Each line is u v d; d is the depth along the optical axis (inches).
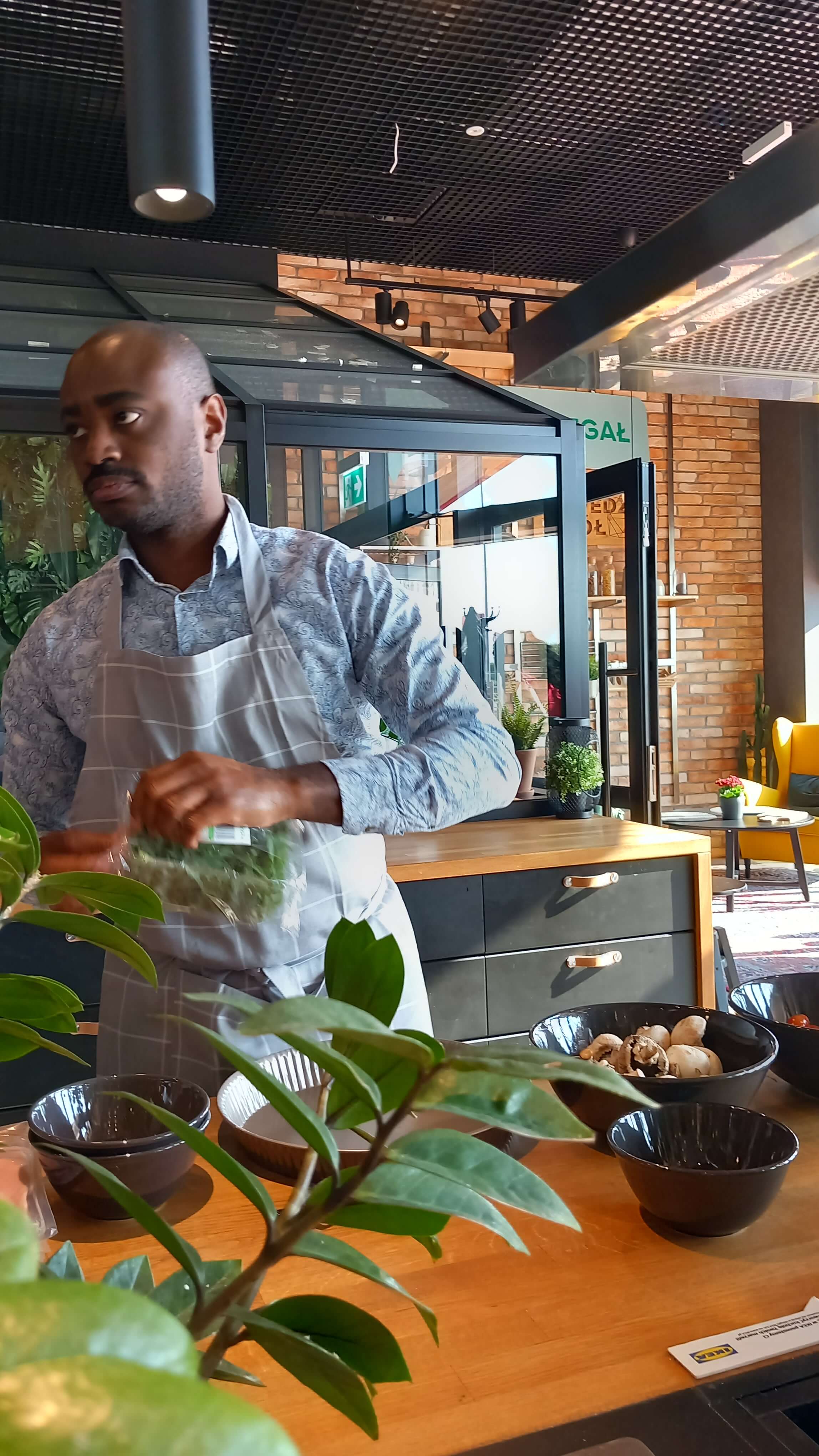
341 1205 10.3
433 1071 9.5
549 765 132.6
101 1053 56.1
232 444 119.9
